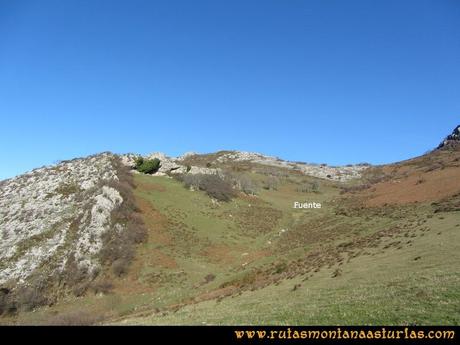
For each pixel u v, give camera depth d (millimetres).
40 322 48656
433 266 29734
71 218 72688
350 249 47375
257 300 35281
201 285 56719
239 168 145250
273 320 24219
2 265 62594
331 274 37531
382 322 18688
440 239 38000
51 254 63969
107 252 65312
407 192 80312
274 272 48219
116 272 62062
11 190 86625
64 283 59656
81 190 81875
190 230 78312
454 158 115562
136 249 68312
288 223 88062
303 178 138625
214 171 111750
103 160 95875
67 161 97125
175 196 91750
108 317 49812
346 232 64188
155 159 105250
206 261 68812
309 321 21891
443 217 48969
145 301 55125
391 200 78562
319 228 75625
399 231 49000
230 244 76312
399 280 28016
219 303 39188
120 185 83000
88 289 58812
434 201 65000
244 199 101125
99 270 62062
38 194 82312
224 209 92125
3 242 68750
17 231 71188
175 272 63688
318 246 57562
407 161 148500
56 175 89250
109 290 58719
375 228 59406
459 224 42312
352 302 24609
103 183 82188
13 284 58656
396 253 38062
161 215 80562
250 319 26062
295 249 60719
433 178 84938
